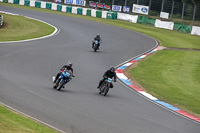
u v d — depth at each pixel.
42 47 67.19
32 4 147.38
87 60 59.94
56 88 37.06
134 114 31.14
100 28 106.25
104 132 24.34
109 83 37.22
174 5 143.88
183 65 66.50
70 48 70.19
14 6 139.25
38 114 26.08
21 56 55.09
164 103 38.88
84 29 101.00
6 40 70.94
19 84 35.97
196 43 101.19
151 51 79.06
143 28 120.50
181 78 55.66
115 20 134.25
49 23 105.44
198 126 31.22
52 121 24.95
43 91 34.38
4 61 49.09
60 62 54.62
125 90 42.62
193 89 49.34
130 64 62.28
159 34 109.94
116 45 81.88
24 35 81.00
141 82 49.16
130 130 25.84
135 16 135.12
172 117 32.84
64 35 87.38
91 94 36.91
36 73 44.34
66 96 33.81
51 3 144.38
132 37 96.62
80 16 132.75
